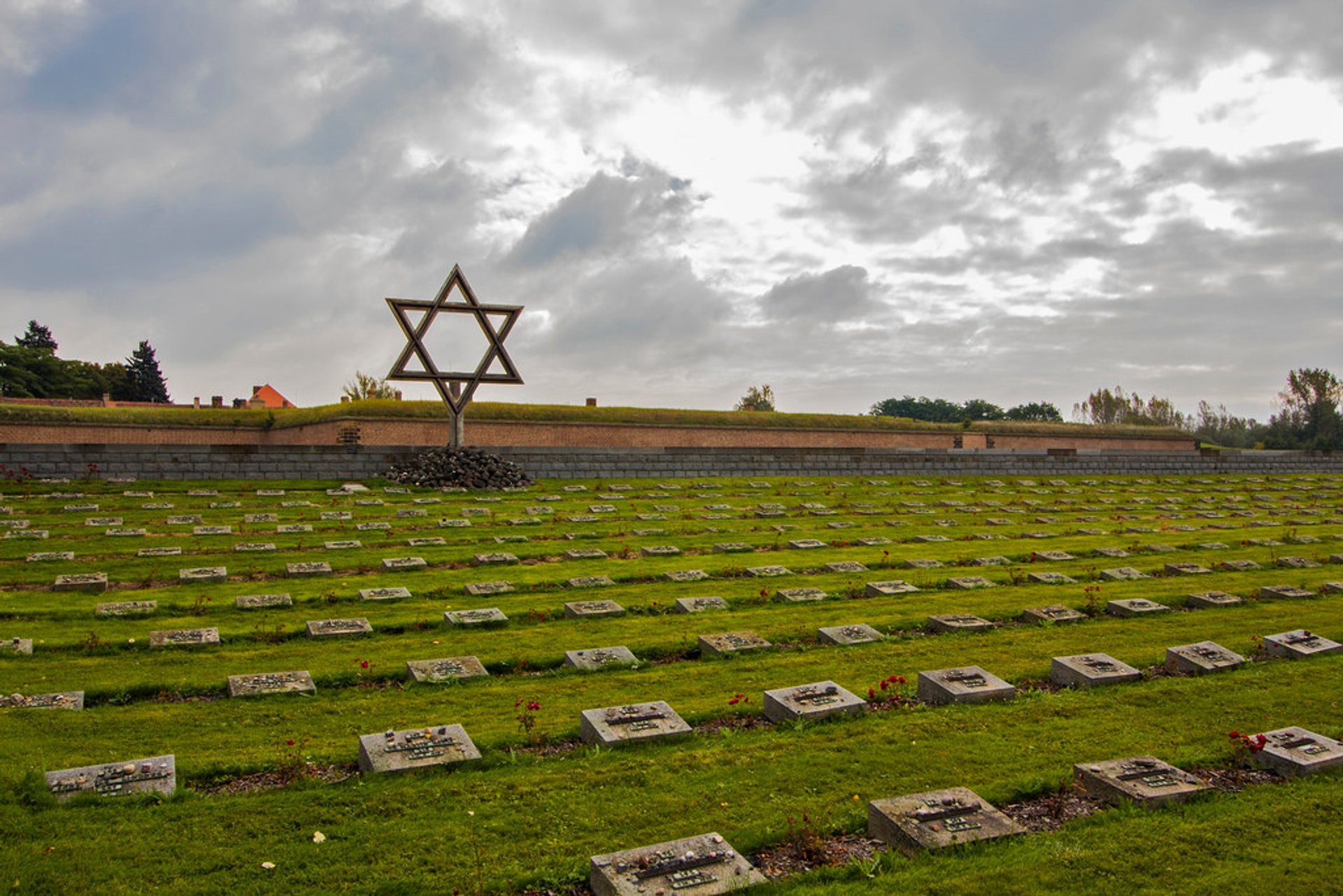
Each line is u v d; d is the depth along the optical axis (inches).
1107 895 257.0
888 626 579.5
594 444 1691.7
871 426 1963.6
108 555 706.2
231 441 1599.4
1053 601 659.4
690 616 596.1
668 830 295.0
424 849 277.3
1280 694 443.5
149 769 319.3
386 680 456.4
